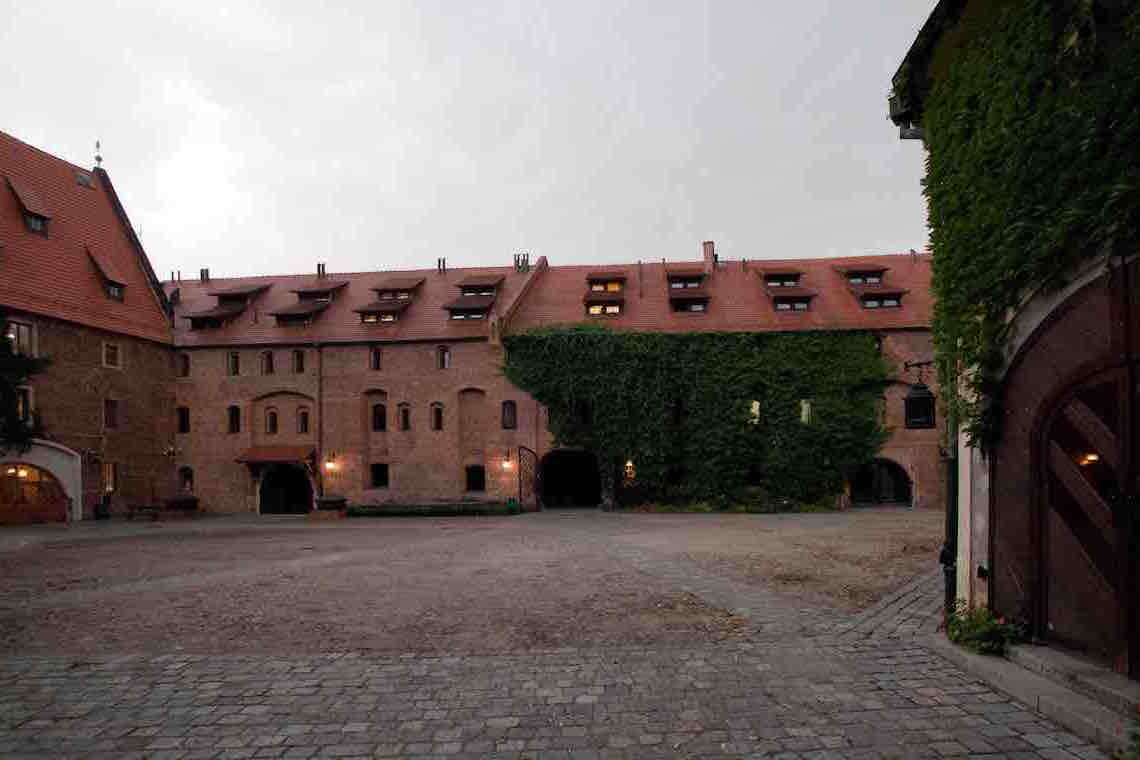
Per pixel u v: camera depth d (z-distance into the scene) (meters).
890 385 30.69
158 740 5.07
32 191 29.67
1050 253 5.67
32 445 27.11
